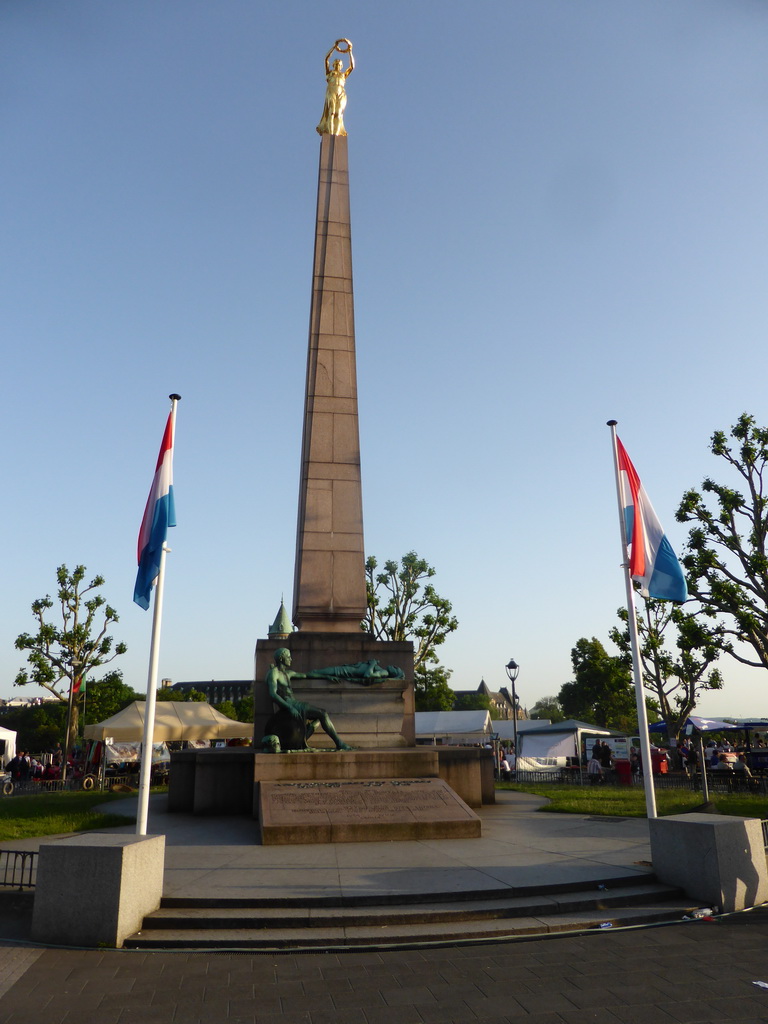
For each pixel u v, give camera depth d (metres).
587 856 12.30
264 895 9.80
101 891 8.89
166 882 10.56
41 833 15.45
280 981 7.56
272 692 17.98
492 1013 6.72
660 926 9.38
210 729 33.28
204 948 8.63
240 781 18.03
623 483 15.30
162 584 13.06
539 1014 6.69
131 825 16.52
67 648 45.50
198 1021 6.57
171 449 14.12
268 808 14.61
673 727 40.12
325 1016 6.67
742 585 32.59
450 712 45.69
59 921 8.91
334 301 22.58
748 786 25.08
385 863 11.80
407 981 7.53
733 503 33.03
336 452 21.41
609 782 29.34
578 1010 6.77
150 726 12.15
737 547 32.91
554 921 9.34
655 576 14.45
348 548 20.77
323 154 23.81
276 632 44.41
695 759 31.06
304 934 8.88
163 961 8.22
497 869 11.27
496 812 18.39
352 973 7.78
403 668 19.62
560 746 40.16
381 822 14.16
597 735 41.88
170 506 13.65
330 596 20.41
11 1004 6.96
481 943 8.74
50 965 8.06
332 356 22.12
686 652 38.69
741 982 7.40
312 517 20.83
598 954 8.30
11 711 95.62
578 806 18.88
